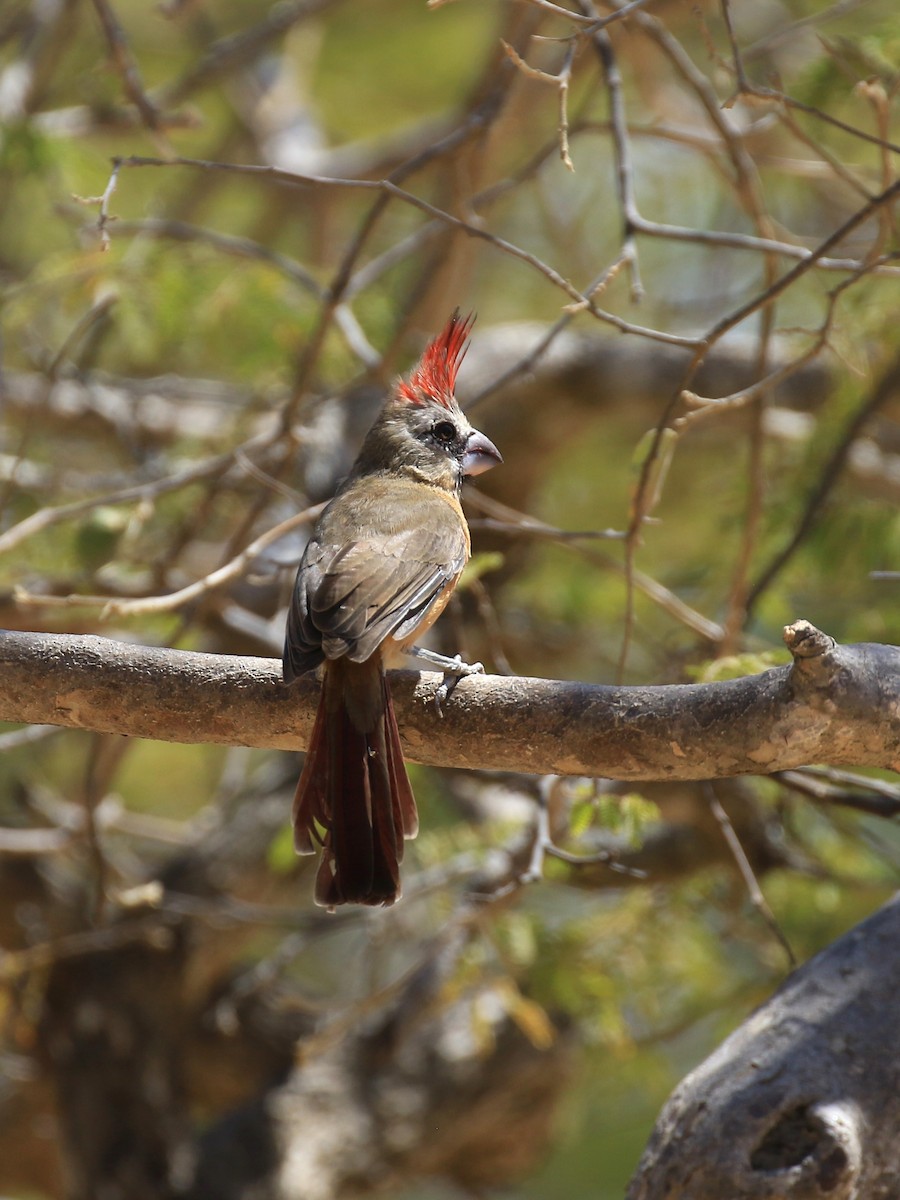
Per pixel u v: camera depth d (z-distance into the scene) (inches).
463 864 395.5
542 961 420.8
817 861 421.7
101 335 443.2
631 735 227.8
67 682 243.4
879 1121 219.9
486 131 362.9
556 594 518.6
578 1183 575.8
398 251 409.1
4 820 536.7
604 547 520.4
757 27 579.5
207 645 450.9
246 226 659.4
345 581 255.6
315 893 233.3
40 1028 466.0
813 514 370.6
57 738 553.0
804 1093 218.7
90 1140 454.0
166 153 383.6
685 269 625.6
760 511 359.3
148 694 243.6
